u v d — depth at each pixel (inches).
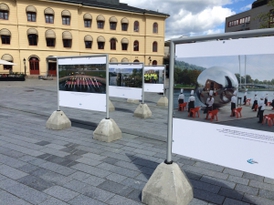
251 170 102.5
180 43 115.6
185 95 117.0
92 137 235.1
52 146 206.2
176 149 123.7
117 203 119.3
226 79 103.9
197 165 170.6
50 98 569.9
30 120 312.8
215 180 147.2
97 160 175.8
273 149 96.0
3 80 1085.1
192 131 117.4
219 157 110.9
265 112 95.2
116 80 385.4
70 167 162.6
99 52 1630.2
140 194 128.1
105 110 227.8
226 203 121.0
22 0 1353.3
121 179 145.6
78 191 130.6
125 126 294.2
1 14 1331.2
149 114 359.3
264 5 1512.1
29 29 1389.0
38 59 1441.9
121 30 1686.8
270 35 92.2
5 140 222.2
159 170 120.3
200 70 111.0
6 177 146.0
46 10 1416.1
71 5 1481.3
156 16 1761.8
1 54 1352.1
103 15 1610.5
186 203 117.0
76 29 1521.9
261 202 122.6
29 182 140.0
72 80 249.9
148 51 1781.5
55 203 118.8
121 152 194.2
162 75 461.4
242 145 103.8
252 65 96.7
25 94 647.8
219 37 103.0
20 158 177.5
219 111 108.1
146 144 217.0
